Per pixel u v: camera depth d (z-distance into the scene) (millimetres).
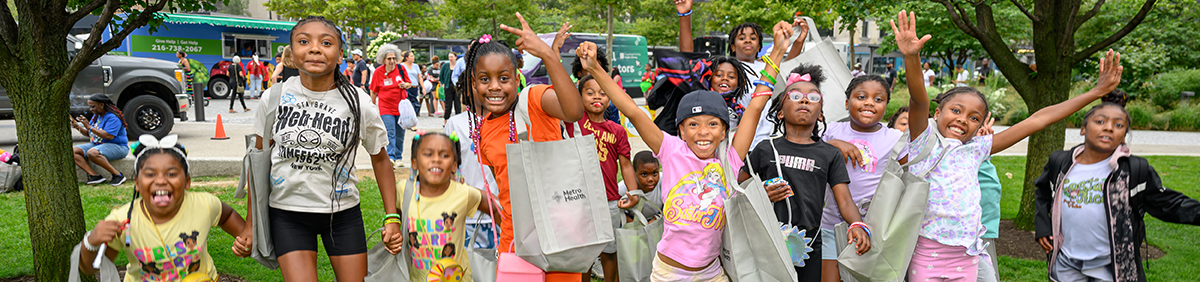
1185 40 17734
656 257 3096
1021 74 5574
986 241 3719
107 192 6875
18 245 4934
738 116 4332
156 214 2961
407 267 3391
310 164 3014
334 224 3150
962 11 5582
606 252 3986
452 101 13875
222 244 5012
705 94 2949
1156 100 18531
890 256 3170
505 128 3031
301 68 2885
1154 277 4840
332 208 3078
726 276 3139
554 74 2719
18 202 6359
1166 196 3373
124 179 7383
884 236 3154
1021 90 5598
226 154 8977
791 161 3277
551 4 45344
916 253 3436
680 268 2984
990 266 3645
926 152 3352
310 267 3061
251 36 22656
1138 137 15055
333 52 2902
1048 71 5410
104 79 10578
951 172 3355
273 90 2986
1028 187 5906
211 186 7332
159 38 20969
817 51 4766
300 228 3074
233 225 3270
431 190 3314
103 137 7305
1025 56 19297
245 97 22438
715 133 2906
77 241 3670
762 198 2879
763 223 2828
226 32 22141
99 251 2854
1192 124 16719
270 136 2994
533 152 2838
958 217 3320
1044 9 5387
